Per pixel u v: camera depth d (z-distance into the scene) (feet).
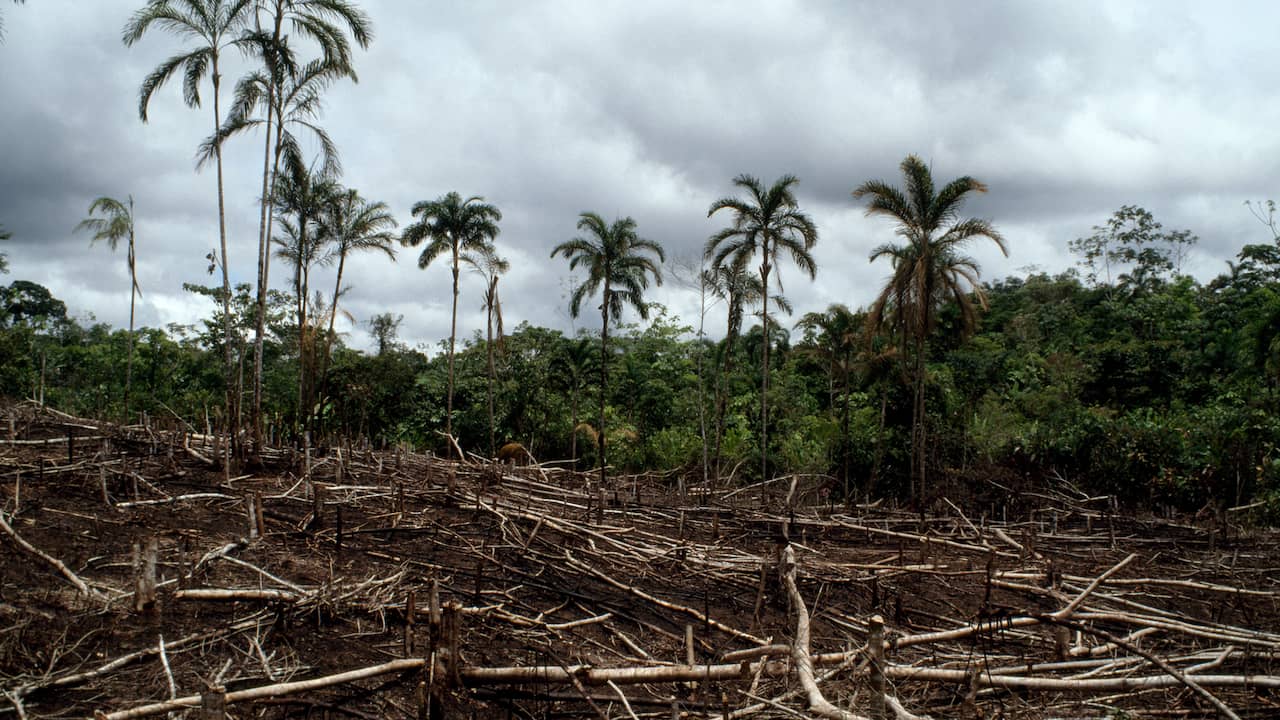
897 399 79.92
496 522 37.27
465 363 114.52
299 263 76.28
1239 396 85.66
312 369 77.46
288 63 58.65
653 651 23.65
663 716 18.86
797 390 112.27
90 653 18.74
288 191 72.59
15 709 15.96
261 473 43.88
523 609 25.99
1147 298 156.15
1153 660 18.26
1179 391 110.73
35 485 33.17
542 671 17.43
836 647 24.49
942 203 66.90
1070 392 106.32
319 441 61.41
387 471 49.65
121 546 26.63
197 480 39.40
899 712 15.48
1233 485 62.23
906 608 28.71
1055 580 30.99
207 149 58.95
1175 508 61.77
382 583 25.59
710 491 58.18
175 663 18.95
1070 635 24.29
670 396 115.44
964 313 71.87
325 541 30.86
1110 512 52.44
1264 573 37.99
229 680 18.28
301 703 17.92
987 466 66.85
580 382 102.12
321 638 21.65
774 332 107.24
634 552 33.32
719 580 31.07
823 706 15.40
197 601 22.41
